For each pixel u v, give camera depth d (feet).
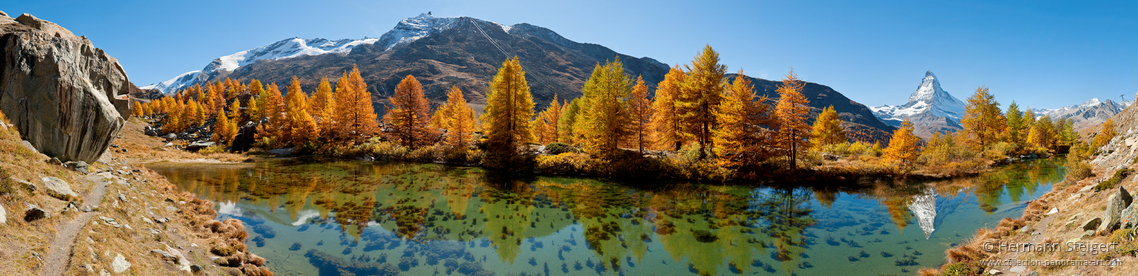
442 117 190.60
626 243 44.39
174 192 52.26
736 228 50.83
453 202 65.62
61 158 37.96
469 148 136.26
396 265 35.99
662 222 53.93
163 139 212.84
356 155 149.18
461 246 42.27
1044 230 35.70
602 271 35.86
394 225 49.96
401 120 154.20
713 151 97.50
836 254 40.16
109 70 45.52
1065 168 105.70
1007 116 180.24
